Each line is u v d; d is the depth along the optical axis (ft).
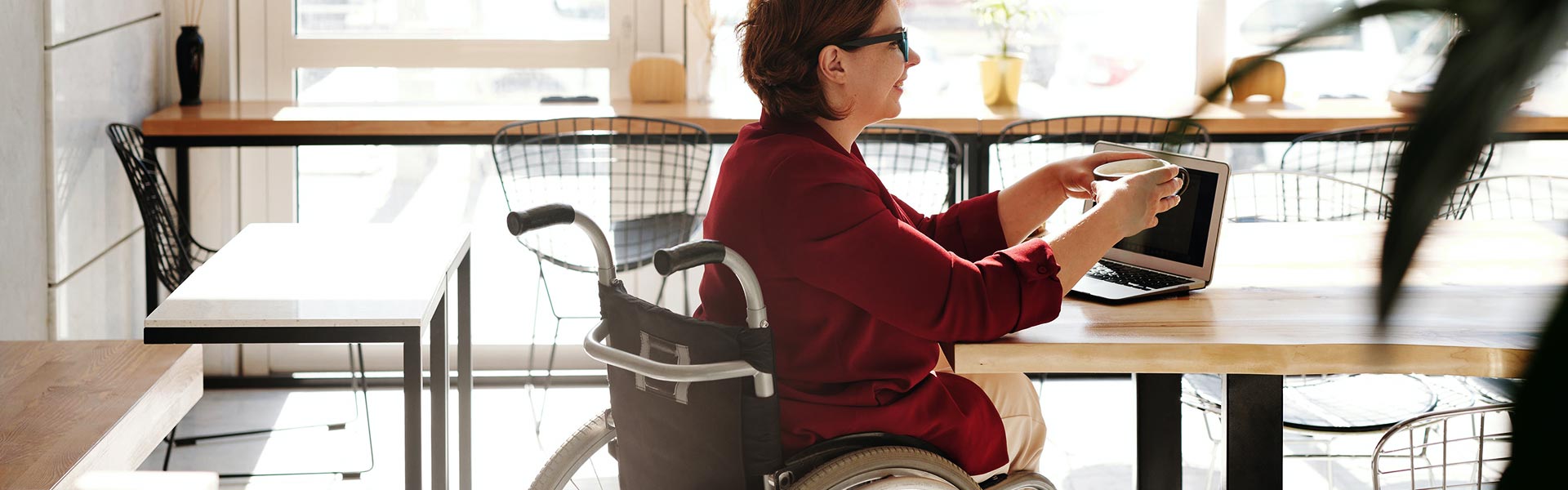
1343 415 7.49
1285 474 10.27
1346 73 13.17
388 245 8.05
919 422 5.54
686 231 11.71
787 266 5.28
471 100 13.23
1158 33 13.51
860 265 5.15
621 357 5.06
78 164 10.43
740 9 13.10
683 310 13.57
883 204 5.40
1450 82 1.18
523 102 13.23
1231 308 5.96
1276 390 5.71
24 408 5.92
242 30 12.91
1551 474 1.21
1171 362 5.37
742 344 4.92
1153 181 5.48
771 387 5.02
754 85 5.59
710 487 5.32
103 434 5.61
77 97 10.39
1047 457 10.85
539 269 12.53
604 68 13.28
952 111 12.58
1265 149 13.39
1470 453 10.08
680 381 4.99
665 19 13.17
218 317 6.27
